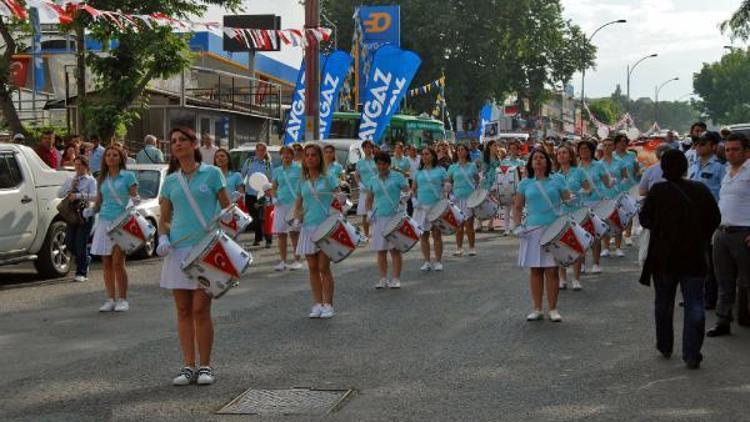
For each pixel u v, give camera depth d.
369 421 6.55
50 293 12.80
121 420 6.64
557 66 67.56
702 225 8.26
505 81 64.25
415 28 61.03
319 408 6.89
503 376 7.85
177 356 8.73
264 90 36.81
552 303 10.45
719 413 6.72
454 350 8.90
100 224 11.35
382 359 8.53
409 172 21.34
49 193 14.21
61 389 7.53
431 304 11.65
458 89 61.66
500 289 12.87
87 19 20.23
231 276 7.46
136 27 16.70
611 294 12.44
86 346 9.22
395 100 25.36
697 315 8.14
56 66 29.66
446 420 6.55
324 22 63.41
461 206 17.06
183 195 7.73
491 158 21.47
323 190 10.88
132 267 15.49
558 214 10.41
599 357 8.59
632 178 16.41
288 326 10.21
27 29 20.97
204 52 39.09
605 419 6.57
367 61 37.66
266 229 18.66
